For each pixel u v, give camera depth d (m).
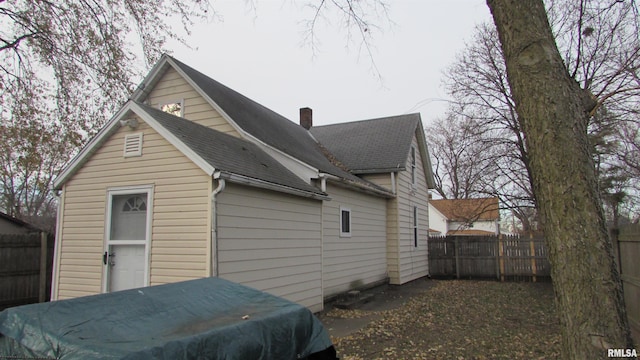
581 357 2.48
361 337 7.17
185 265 6.61
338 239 11.20
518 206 16.00
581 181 2.64
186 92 11.01
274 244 8.02
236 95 13.06
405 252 15.16
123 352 2.04
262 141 10.06
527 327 7.86
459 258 17.03
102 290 7.26
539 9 3.00
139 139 7.37
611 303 2.48
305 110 18.91
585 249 2.56
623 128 17.11
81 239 7.66
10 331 2.35
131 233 7.40
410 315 9.12
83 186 7.83
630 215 20.31
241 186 7.22
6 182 23.64
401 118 17.64
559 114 2.76
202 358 2.36
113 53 10.39
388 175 14.65
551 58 2.87
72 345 2.13
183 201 6.82
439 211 36.44
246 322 2.78
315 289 9.39
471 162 16.28
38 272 10.38
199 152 6.86
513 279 16.11
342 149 16.16
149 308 2.83
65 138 11.10
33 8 9.62
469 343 6.74
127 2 10.08
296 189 8.50
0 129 10.53
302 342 3.16
